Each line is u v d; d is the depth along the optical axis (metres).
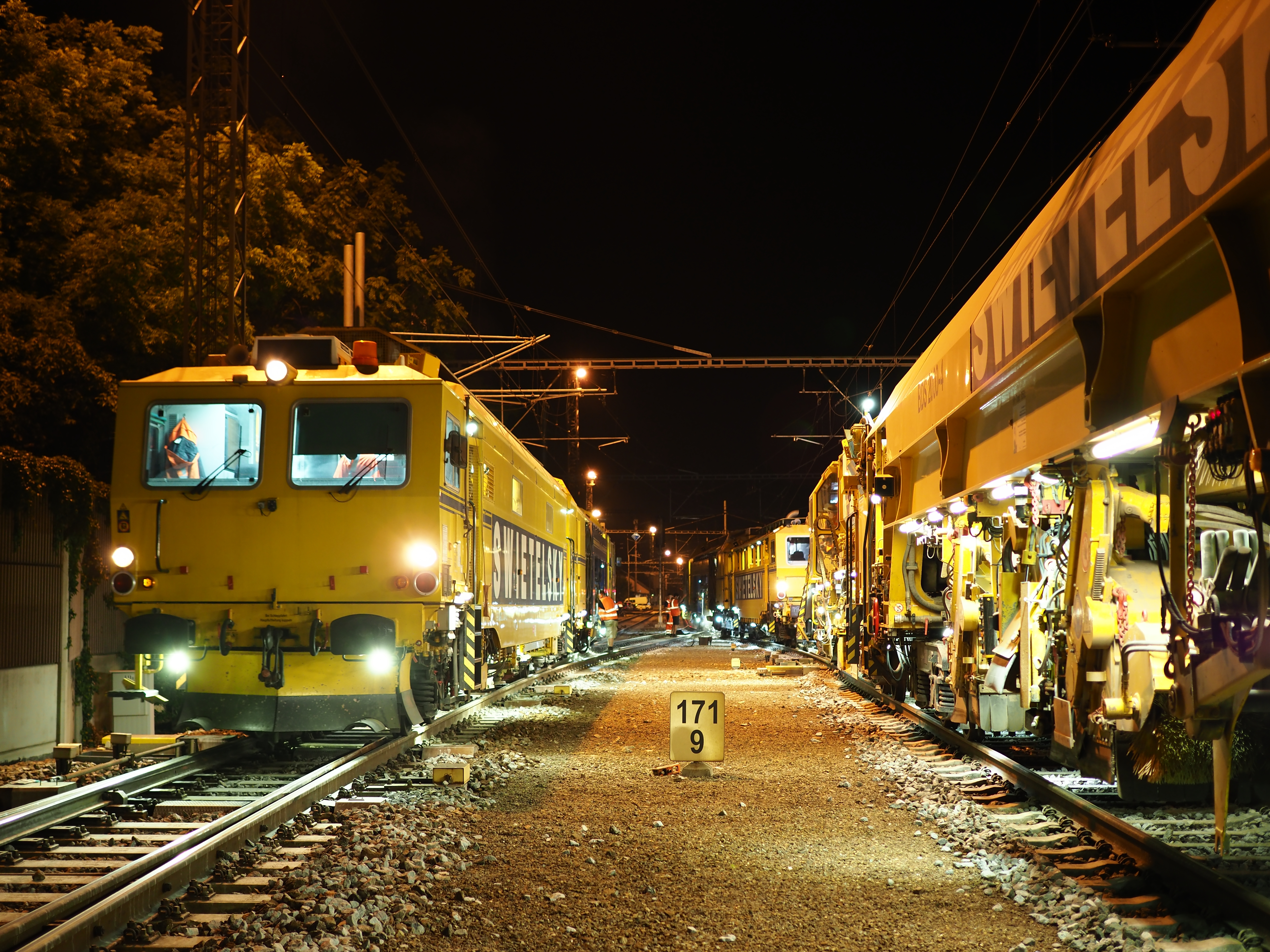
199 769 9.97
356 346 10.57
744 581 47.56
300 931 5.40
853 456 18.86
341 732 12.63
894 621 14.38
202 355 16.23
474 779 9.92
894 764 10.86
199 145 16.81
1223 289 5.31
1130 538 6.88
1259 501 4.71
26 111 15.25
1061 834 7.33
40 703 12.67
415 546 10.23
